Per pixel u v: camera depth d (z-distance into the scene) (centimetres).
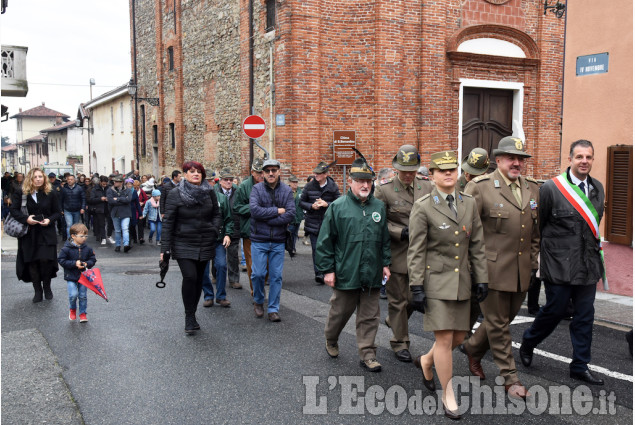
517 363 548
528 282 495
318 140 1473
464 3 1541
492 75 1584
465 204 457
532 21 1622
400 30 1462
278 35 1497
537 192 516
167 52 2450
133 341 625
